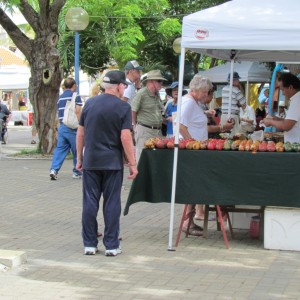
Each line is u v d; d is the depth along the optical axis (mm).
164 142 7391
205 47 6941
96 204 7012
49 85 16953
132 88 10875
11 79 33250
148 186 7465
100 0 23484
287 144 7145
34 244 7527
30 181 12609
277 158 7035
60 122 12711
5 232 8156
